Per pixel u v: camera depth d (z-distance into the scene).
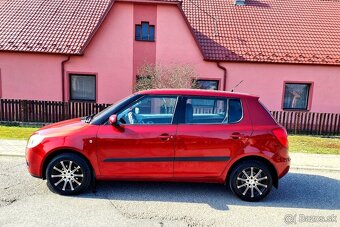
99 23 12.44
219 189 5.12
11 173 5.50
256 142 4.63
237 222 3.98
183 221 3.94
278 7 15.99
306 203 4.71
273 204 4.63
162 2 12.54
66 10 14.23
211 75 13.35
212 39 13.68
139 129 4.55
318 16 15.46
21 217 3.86
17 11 14.18
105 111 4.84
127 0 12.46
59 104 12.41
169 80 12.13
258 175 4.69
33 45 12.77
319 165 6.81
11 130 9.73
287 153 4.74
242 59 13.05
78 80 13.55
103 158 4.54
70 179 4.57
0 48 12.59
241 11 15.43
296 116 13.16
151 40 13.09
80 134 4.52
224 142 4.59
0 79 13.16
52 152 4.53
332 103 13.73
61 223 3.74
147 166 4.59
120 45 13.04
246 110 4.75
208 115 4.72
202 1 15.85
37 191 4.70
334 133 13.17
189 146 4.57
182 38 13.08
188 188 5.11
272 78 13.45
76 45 12.82
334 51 13.54
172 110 4.71
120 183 5.19
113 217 3.96
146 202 4.47
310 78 13.46
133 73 13.30
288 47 13.64
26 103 12.38
